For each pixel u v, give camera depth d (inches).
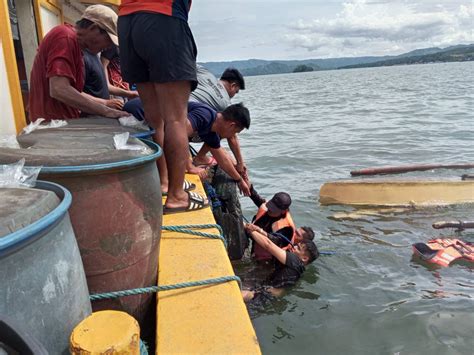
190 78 112.9
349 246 254.5
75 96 131.6
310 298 196.9
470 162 454.6
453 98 1272.1
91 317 52.5
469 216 298.7
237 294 87.9
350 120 869.8
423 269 223.5
